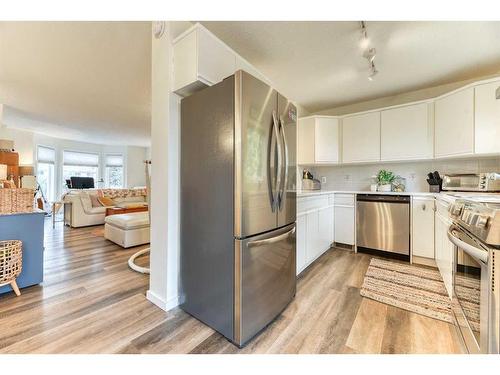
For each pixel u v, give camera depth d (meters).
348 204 3.16
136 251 3.10
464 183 2.53
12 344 1.31
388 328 1.49
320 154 3.45
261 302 1.47
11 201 1.93
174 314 1.65
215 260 1.47
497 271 0.86
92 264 2.62
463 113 2.42
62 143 7.33
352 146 3.37
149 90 3.41
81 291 1.97
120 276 2.29
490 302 0.87
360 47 2.16
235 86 1.36
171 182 1.73
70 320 1.55
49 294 1.91
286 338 1.40
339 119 3.52
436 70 2.59
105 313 1.65
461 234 1.23
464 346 1.20
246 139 1.37
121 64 2.66
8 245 1.80
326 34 1.98
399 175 3.27
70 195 4.79
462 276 1.26
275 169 1.60
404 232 2.73
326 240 3.04
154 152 1.85
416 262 2.66
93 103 3.97
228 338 1.38
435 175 2.84
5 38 2.18
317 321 1.58
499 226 0.86
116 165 8.66
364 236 3.01
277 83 2.92
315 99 3.46
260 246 1.46
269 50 2.21
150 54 2.45
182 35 1.66
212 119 1.49
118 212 4.90
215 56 1.68
